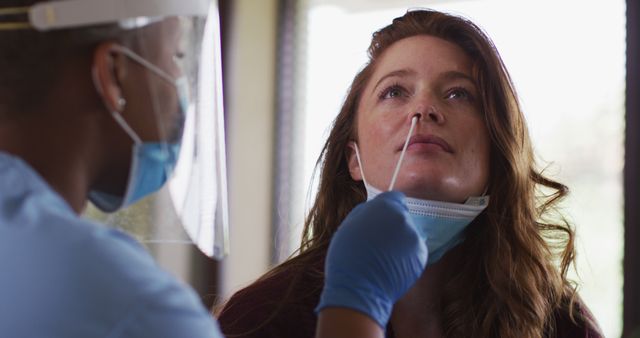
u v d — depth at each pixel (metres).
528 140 1.49
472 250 1.43
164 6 0.90
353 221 1.05
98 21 0.85
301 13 3.24
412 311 1.38
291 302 1.32
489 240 1.41
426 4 2.94
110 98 0.86
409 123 1.32
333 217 1.49
